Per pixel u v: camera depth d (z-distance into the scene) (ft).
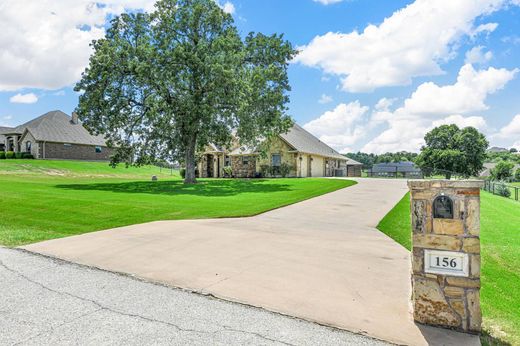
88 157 160.15
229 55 74.08
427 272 10.78
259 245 21.57
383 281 14.94
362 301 12.70
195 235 24.45
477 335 10.25
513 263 20.31
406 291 13.74
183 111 72.79
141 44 73.87
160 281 14.83
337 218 32.63
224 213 34.83
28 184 68.80
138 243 21.90
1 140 169.89
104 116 76.84
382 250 20.52
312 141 136.67
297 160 110.42
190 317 11.31
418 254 10.91
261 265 17.20
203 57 73.51
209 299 12.86
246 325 10.75
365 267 17.01
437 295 10.66
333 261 18.04
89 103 74.02
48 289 13.85
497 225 33.88
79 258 18.39
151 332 10.23
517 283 16.87
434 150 213.05
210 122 74.74
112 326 10.61
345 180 89.25
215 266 17.02
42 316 11.30
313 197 50.49
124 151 83.61
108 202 40.75
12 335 9.95
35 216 32.50
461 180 10.41
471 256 10.33
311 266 17.10
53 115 155.22
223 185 75.20
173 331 10.31
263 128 87.15
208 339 9.84
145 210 35.91
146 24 80.79
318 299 12.87
